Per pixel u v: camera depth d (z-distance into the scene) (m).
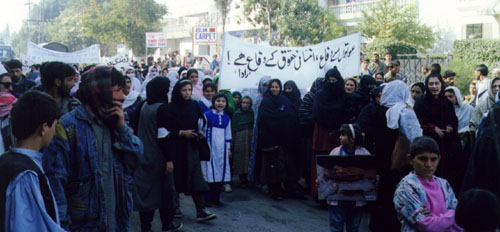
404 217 3.41
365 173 4.57
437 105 5.27
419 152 3.41
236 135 7.74
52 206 2.48
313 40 22.38
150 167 5.21
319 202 6.79
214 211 6.46
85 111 3.22
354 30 23.98
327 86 6.60
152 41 26.27
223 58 8.38
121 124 3.33
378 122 5.18
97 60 16.78
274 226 5.86
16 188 2.31
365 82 6.77
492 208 2.53
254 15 25.73
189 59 21.97
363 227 5.95
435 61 15.73
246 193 7.50
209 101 7.33
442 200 3.40
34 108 2.53
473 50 15.63
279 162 6.98
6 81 5.56
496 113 3.98
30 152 2.50
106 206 3.24
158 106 5.26
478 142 4.23
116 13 43.22
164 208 5.32
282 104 7.11
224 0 26.36
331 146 6.57
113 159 3.38
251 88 8.49
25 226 2.28
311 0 23.19
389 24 20.05
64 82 3.80
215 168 6.62
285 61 8.56
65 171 3.06
